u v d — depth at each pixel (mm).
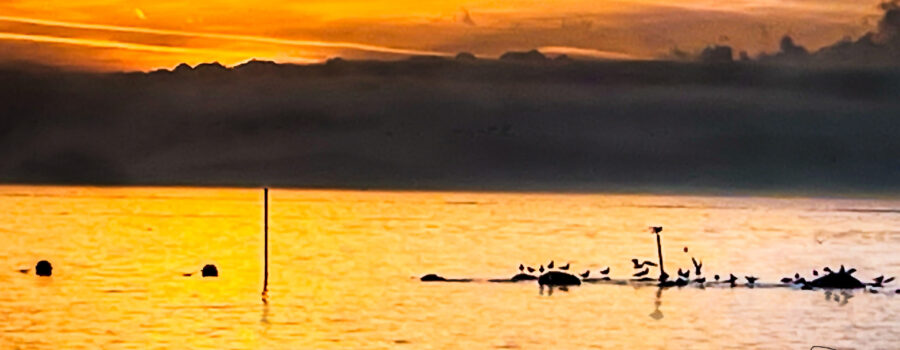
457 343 191375
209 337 194375
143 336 194625
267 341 191125
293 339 193250
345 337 195625
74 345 186625
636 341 196125
